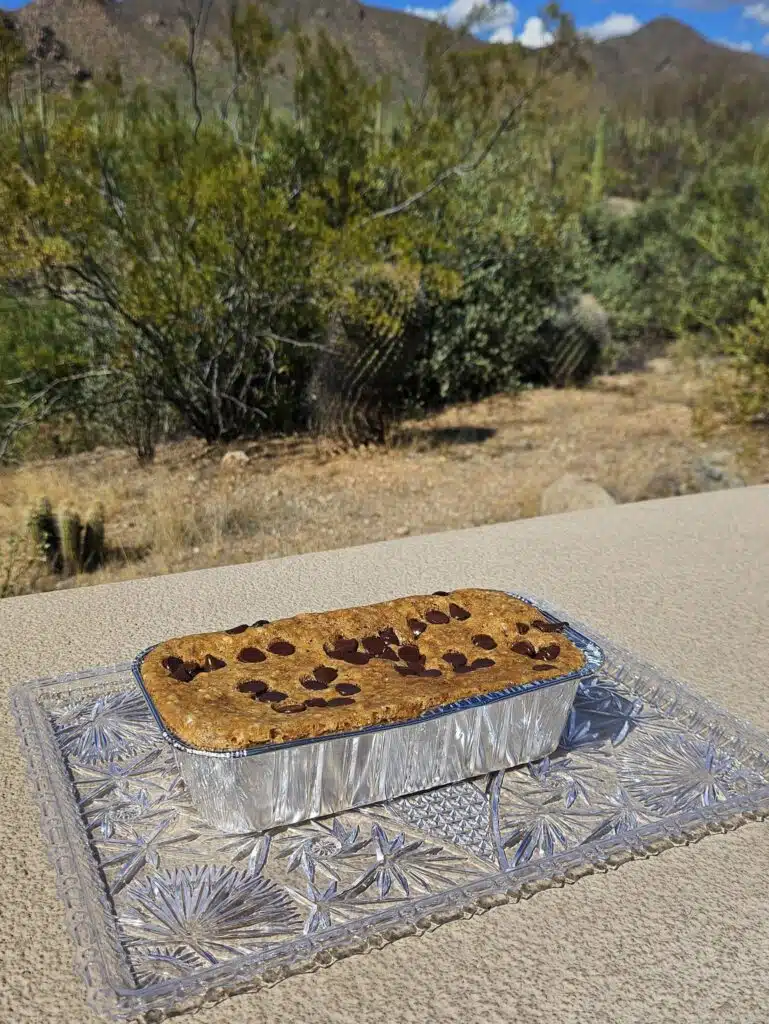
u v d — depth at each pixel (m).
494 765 0.38
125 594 0.68
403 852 0.34
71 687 0.47
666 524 0.86
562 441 1.56
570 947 0.31
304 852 0.34
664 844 0.35
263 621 0.41
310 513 1.17
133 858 0.34
